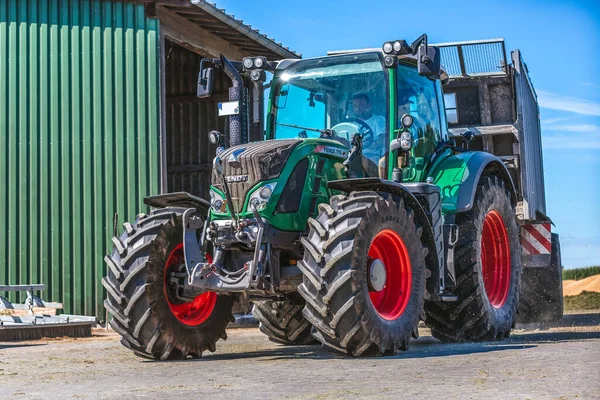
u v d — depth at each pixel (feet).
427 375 14.14
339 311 17.34
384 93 21.31
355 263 17.47
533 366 14.99
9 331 28.35
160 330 18.94
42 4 37.04
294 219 18.92
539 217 35.32
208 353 21.43
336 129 21.66
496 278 24.67
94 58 37.04
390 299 19.02
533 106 36.14
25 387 14.29
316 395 12.12
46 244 36.24
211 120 48.21
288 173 18.86
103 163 36.70
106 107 36.91
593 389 11.93
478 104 31.22
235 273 18.53
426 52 19.65
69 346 25.35
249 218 18.66
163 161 36.94
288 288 19.21
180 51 49.01
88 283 36.22
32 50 36.91
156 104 37.06
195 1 36.50
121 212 36.60
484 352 18.29
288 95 22.48
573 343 20.29
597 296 58.23
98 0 37.14
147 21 37.24
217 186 19.17
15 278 36.04
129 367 17.53
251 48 45.29
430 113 23.45
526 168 31.09
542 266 31.63
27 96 36.76
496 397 11.39
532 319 32.71
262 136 22.77
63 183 36.52
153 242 18.99
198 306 20.40
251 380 14.28
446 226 21.49
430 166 23.18
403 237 18.93
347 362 16.90
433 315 22.86
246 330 33.42
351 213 17.87
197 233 20.01
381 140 21.12
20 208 36.32
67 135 36.68
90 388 13.84
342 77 21.91
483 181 23.99
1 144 36.50
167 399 12.20
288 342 23.90
